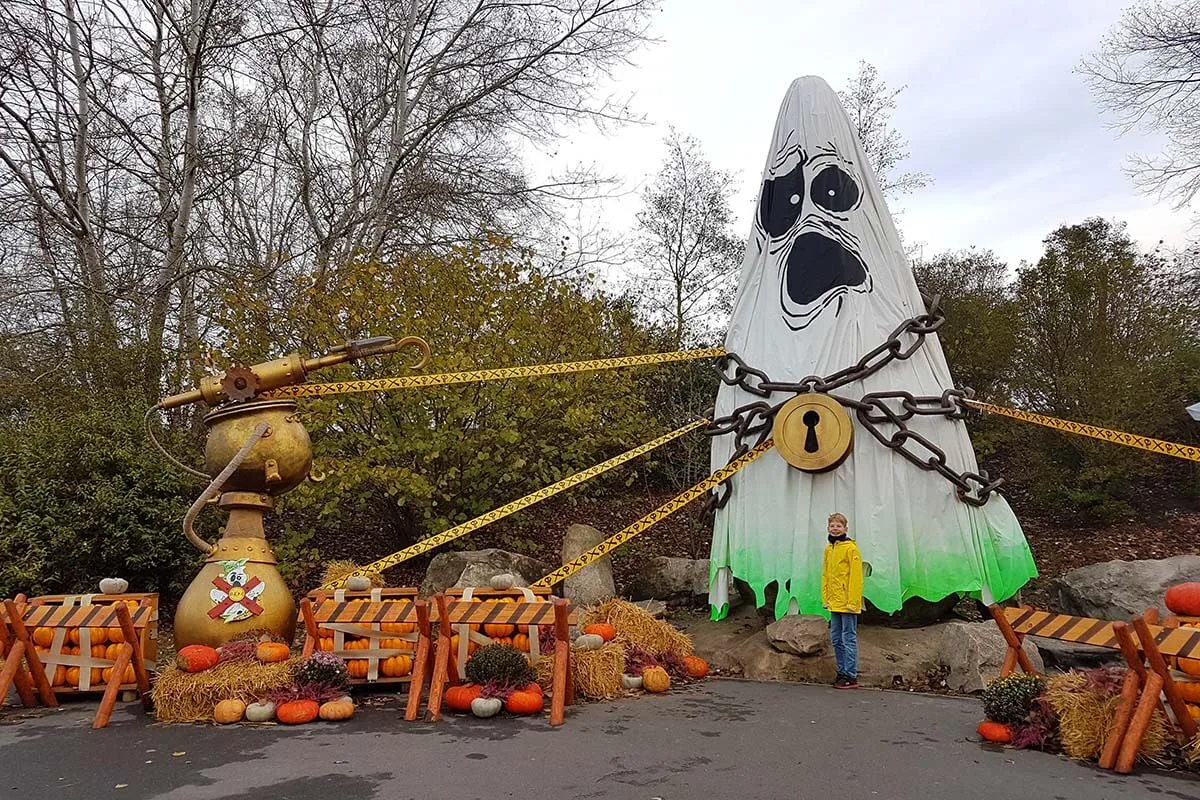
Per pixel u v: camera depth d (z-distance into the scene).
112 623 6.09
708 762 4.71
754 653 7.82
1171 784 4.41
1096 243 18.53
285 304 13.55
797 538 8.35
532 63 17.30
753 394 9.12
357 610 6.30
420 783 4.28
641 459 16.00
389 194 17.09
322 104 19.02
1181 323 14.96
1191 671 5.04
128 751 4.92
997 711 5.29
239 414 7.07
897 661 7.44
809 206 9.33
